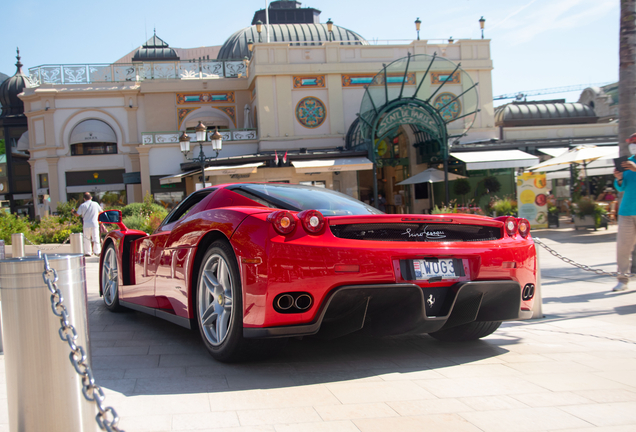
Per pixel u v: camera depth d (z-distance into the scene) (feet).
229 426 6.42
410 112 64.08
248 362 9.42
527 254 10.16
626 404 7.34
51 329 5.25
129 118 78.43
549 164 47.93
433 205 75.51
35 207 78.23
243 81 81.10
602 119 94.68
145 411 6.91
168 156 72.13
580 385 8.22
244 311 8.39
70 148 77.25
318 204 10.20
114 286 14.83
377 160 65.87
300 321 8.26
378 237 8.84
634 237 17.57
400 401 7.43
